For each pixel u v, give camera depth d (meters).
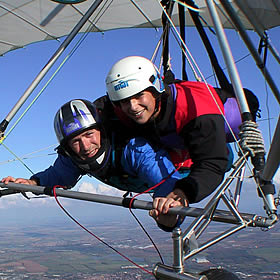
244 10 2.37
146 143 3.92
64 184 4.96
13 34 8.01
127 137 4.05
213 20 3.19
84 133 4.02
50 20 7.52
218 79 4.59
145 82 3.74
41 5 7.02
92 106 4.18
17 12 7.23
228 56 3.16
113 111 4.25
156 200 3.02
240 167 2.94
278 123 2.12
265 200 2.82
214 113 3.56
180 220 3.05
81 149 4.09
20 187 4.32
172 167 3.77
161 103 3.82
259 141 3.07
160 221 3.09
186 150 4.26
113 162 4.11
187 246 2.63
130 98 3.76
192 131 3.53
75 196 3.72
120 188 4.52
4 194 4.84
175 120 3.73
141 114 3.80
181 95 3.78
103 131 4.11
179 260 2.50
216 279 2.70
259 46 3.54
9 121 5.16
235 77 3.18
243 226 2.74
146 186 4.30
